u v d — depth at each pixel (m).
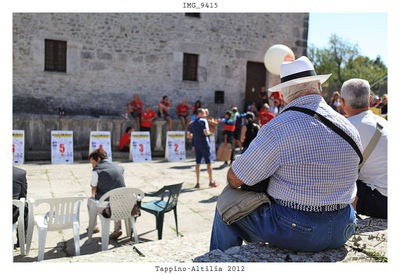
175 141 9.99
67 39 11.38
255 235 2.07
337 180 1.82
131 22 12.15
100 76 11.91
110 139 9.95
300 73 1.96
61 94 11.45
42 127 9.45
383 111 9.37
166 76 12.75
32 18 10.90
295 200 1.83
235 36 13.62
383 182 2.58
